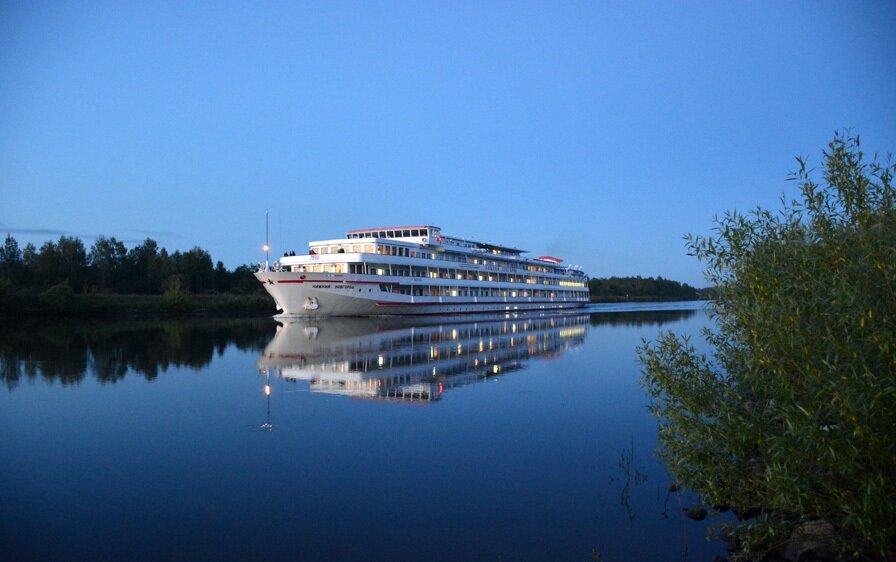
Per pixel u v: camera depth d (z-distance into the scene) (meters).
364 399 17.56
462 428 14.06
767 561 7.53
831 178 7.79
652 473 10.84
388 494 9.73
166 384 20.34
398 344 34.81
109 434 13.54
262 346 33.75
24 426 14.33
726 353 8.79
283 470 10.95
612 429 13.97
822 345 6.32
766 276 7.34
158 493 9.78
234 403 16.95
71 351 31.30
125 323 60.12
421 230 70.50
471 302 75.81
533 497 9.67
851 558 6.89
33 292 70.88
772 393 7.11
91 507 9.19
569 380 21.23
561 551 7.83
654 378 8.88
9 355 29.38
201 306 88.88
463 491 9.88
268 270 60.06
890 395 5.91
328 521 8.70
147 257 105.69
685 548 7.95
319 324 54.12
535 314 82.56
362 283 59.22
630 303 183.00
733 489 8.06
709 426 7.96
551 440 12.99
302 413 15.67
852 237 6.98
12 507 9.22
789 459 6.49
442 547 7.89
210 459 11.61
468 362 26.34
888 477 6.02
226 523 8.60
